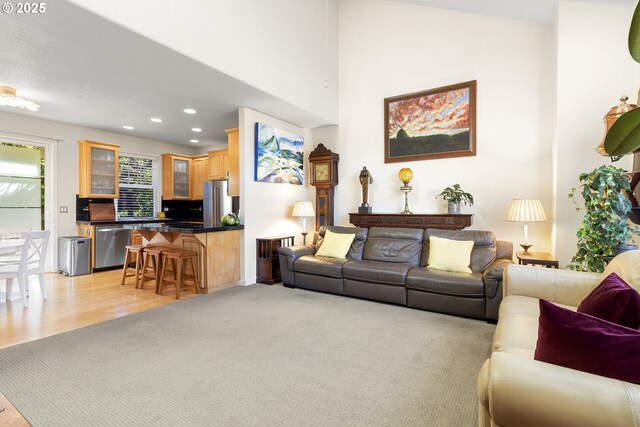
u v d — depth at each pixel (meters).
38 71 3.25
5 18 2.31
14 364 2.22
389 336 2.71
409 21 4.84
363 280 3.74
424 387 1.94
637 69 3.09
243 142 4.46
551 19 3.75
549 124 3.89
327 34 5.18
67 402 1.78
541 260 3.13
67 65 3.10
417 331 2.83
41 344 2.54
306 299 3.81
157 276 4.27
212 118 5.05
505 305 2.19
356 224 4.91
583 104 3.25
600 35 3.20
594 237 2.66
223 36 3.29
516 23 4.08
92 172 5.59
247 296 3.95
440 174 4.58
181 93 3.89
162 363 2.23
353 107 5.34
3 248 3.29
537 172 3.96
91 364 2.22
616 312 1.22
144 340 2.62
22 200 5.21
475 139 4.32
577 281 2.25
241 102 4.25
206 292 4.12
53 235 5.30
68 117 5.00
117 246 5.66
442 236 3.87
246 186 4.52
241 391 1.90
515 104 4.09
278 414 1.68
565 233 3.32
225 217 4.52
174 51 2.83
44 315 3.24
